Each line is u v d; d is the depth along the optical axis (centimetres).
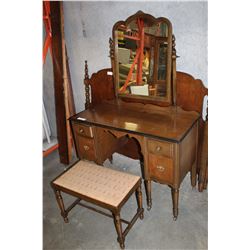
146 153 202
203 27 198
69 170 214
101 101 284
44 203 252
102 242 203
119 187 189
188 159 213
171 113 229
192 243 195
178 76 222
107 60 270
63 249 199
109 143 256
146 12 219
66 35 285
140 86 240
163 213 227
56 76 286
